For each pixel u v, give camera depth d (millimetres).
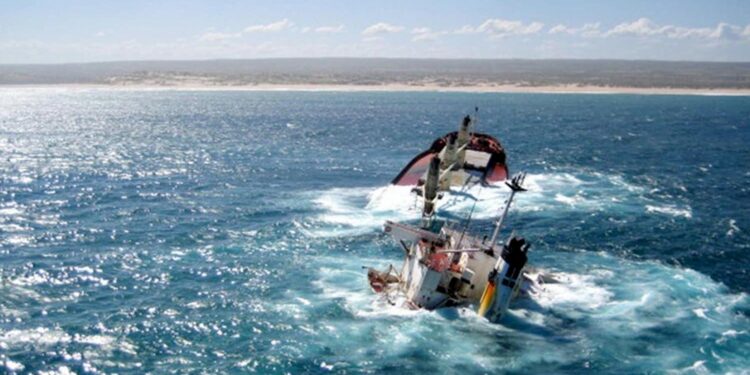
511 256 37656
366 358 34438
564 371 33344
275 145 116062
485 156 69438
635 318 39125
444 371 33250
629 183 79875
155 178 82938
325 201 67938
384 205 64500
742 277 46500
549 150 109750
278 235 55500
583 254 51344
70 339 36375
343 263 48531
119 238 55188
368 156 102312
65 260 49312
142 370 33375
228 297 42156
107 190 75125
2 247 52406
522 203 66125
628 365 33812
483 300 38344
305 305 40719
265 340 36375
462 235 42250
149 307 40688
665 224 60094
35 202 68625
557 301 41375
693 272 47250
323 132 137750
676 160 99688
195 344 36062
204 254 50750
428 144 117875
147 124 157625
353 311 39750
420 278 39219
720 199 71500
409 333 36844
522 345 35781
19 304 41094
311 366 33719
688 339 36438
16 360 34062
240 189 75375
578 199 69750
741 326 38094
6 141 123312
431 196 42625
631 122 164875
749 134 137250
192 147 113688
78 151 108938
